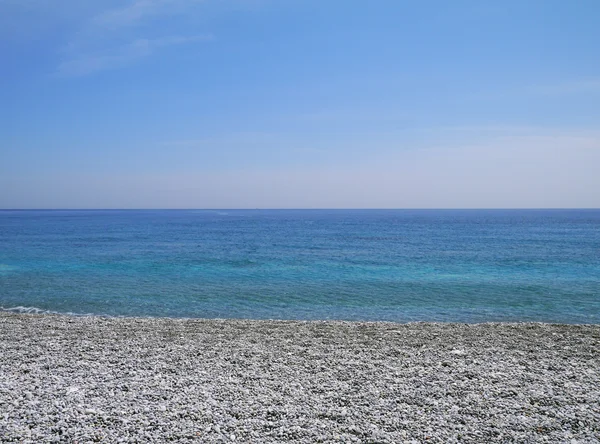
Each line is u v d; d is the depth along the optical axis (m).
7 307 19.89
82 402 7.37
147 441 5.99
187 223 137.50
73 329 13.53
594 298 22.20
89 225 121.31
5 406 7.15
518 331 13.45
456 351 10.92
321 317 18.23
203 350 10.98
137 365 9.65
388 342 11.91
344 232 89.25
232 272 32.06
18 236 74.56
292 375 8.97
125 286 25.84
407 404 7.43
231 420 6.69
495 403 7.46
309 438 6.12
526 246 55.22
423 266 35.78
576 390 8.12
